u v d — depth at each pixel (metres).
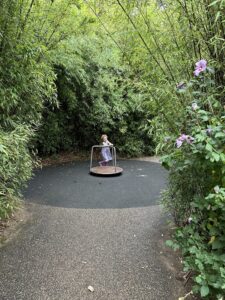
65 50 5.34
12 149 2.71
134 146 7.72
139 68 2.41
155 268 2.34
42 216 3.43
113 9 2.46
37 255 2.52
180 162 1.97
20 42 2.85
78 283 2.14
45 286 2.10
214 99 1.90
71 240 2.82
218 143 1.67
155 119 2.38
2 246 2.67
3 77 2.85
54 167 6.27
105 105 7.02
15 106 3.17
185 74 2.21
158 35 2.24
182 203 2.47
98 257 2.51
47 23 3.41
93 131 7.62
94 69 6.61
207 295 1.69
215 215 1.78
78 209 3.70
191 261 1.80
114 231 3.05
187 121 2.08
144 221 3.32
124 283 2.15
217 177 1.78
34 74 3.09
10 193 2.90
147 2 2.25
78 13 3.99
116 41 2.55
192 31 2.00
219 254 1.73
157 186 4.82
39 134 6.61
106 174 5.50
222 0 1.58
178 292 2.04
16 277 2.20
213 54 1.97
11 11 2.77
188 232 1.94
